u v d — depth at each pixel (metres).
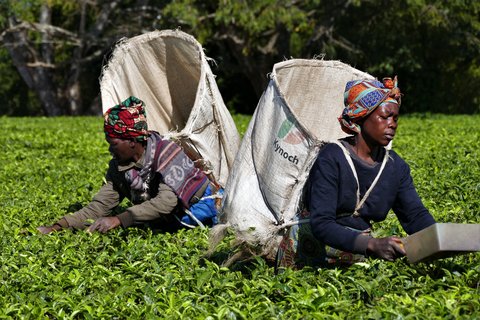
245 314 5.02
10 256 6.80
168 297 5.50
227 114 8.69
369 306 5.09
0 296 5.69
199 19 33.53
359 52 35.88
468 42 36.41
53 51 44.09
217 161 8.66
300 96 7.60
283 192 6.24
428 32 36.19
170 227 7.81
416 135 19.75
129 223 7.46
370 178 5.64
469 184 9.80
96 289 5.91
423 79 40.34
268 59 38.75
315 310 5.02
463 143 16.59
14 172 13.27
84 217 7.87
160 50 9.16
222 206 6.74
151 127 9.76
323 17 35.38
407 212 5.81
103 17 39.38
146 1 39.50
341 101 7.59
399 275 5.68
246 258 6.47
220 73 45.00
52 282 5.99
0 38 38.66
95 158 15.95
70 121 30.39
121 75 9.36
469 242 5.02
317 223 5.57
